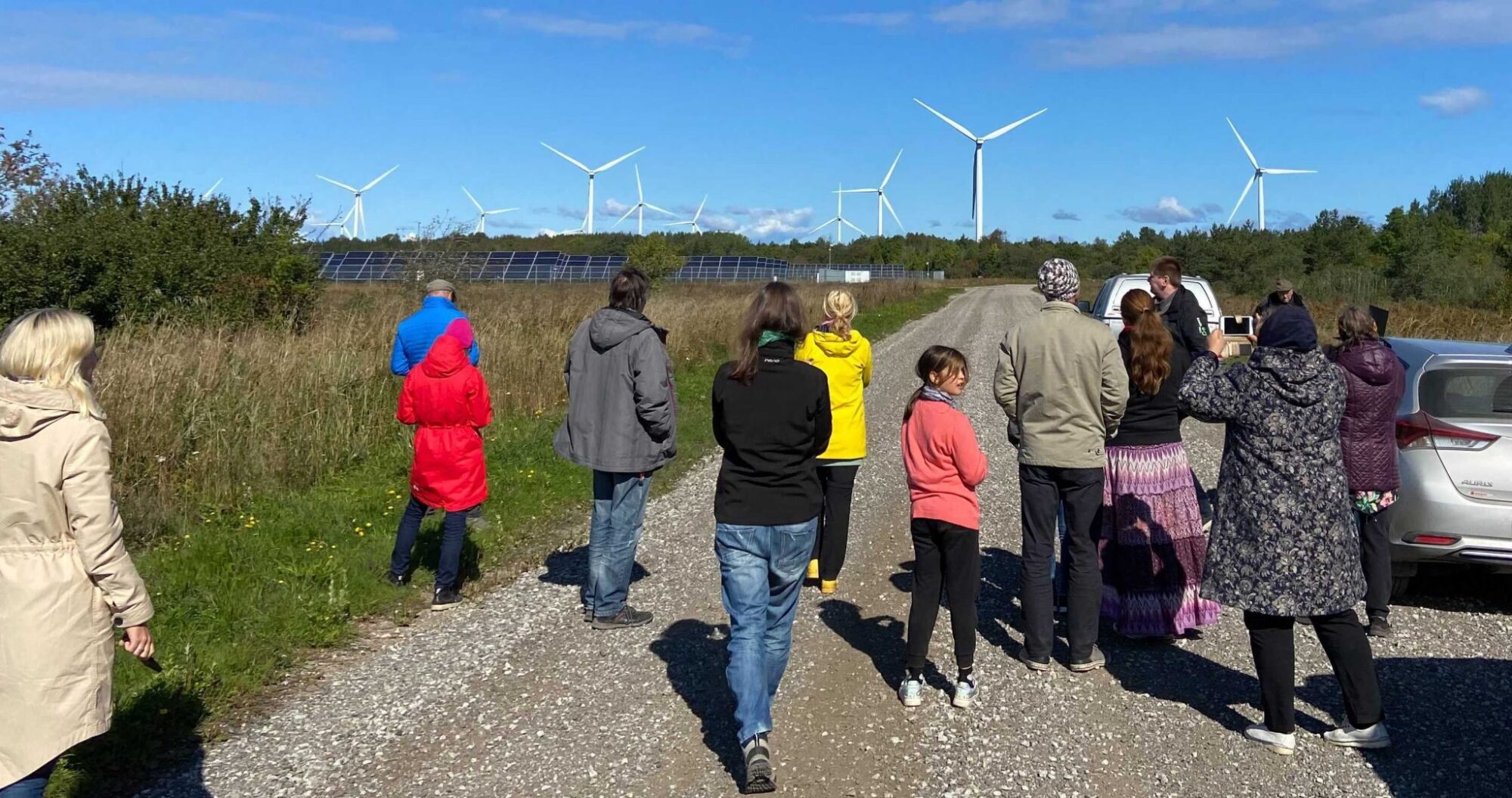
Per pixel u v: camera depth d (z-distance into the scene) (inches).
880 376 640.4
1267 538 150.5
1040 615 185.2
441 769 147.1
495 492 309.9
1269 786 142.8
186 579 217.6
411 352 278.1
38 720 106.8
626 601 215.8
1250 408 153.5
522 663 188.5
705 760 149.6
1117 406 178.7
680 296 1121.4
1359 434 196.7
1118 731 160.2
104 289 536.4
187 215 621.0
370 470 332.8
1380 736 153.6
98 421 110.9
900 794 139.6
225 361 354.9
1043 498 184.1
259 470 300.8
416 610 219.9
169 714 161.5
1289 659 152.8
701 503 316.8
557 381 480.7
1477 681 180.9
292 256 638.5
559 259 2082.9
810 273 2785.4
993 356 812.0
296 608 206.5
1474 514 207.2
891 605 221.6
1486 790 141.6
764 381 149.3
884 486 339.9
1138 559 194.1
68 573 109.0
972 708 168.6
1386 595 202.7
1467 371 224.4
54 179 599.8
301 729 160.9
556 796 139.0
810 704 169.6
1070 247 4306.1
